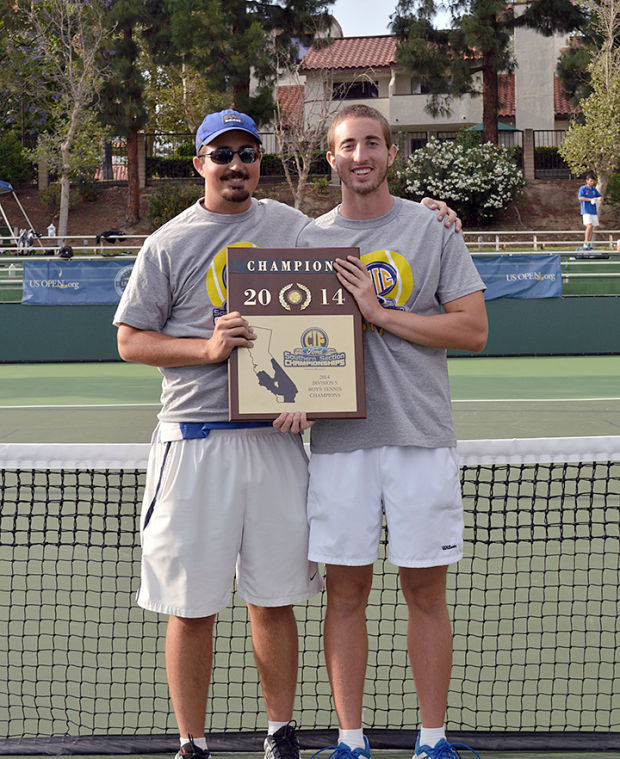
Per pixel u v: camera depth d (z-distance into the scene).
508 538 4.81
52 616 3.83
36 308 16.27
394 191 31.05
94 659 3.48
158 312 2.88
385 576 4.35
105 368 15.37
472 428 9.03
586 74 32.03
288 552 2.82
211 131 2.82
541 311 16.31
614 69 29.45
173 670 2.80
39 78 34.50
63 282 16.22
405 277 2.81
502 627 3.72
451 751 2.75
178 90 36.50
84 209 34.38
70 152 31.34
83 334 16.34
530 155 33.66
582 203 20.86
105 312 16.34
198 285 2.87
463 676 3.33
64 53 31.23
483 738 2.88
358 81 38.22
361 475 2.78
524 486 5.89
